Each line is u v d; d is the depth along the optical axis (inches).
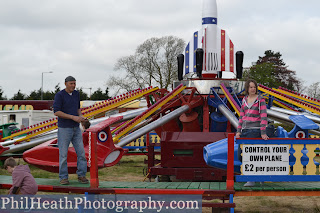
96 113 476.1
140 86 2087.8
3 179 299.4
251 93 262.8
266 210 324.5
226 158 271.4
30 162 294.5
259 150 246.1
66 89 272.8
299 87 3078.2
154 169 371.2
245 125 261.9
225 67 577.9
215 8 590.2
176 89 472.1
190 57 580.1
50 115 1142.3
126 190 248.7
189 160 368.8
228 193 243.6
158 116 509.7
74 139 275.0
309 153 248.5
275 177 245.9
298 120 283.0
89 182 276.2
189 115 493.0
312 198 376.8
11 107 1267.2
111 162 291.1
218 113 502.0
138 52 2073.1
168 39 2049.7
